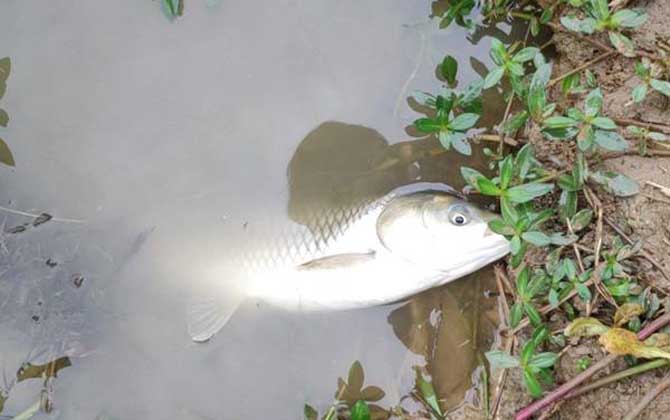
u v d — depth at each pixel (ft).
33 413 2.78
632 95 2.52
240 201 2.76
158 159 2.89
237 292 2.74
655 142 2.55
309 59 2.90
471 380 2.70
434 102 2.64
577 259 2.56
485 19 2.84
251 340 2.80
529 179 2.59
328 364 2.77
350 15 2.91
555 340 2.55
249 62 2.92
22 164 2.91
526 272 2.54
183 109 2.91
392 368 2.74
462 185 2.77
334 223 2.70
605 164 2.58
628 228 2.54
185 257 2.78
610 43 2.66
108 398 2.81
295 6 2.92
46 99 2.93
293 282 2.70
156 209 2.83
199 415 2.79
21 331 2.81
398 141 2.83
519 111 2.76
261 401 2.78
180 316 2.80
